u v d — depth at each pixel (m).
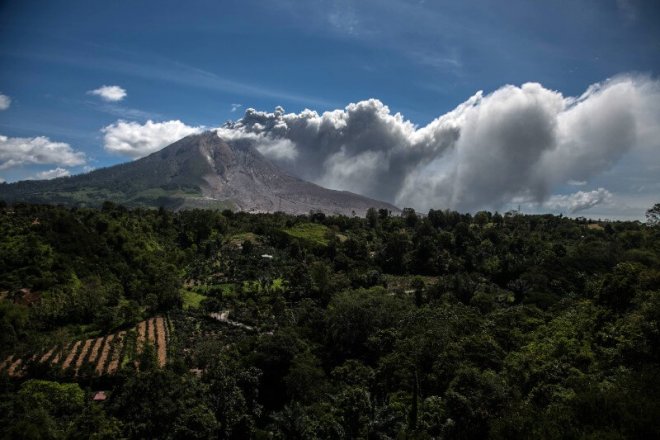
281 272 146.25
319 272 130.62
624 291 64.31
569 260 124.25
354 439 46.16
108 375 81.94
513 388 48.97
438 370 57.19
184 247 175.25
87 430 61.41
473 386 47.00
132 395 65.62
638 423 33.31
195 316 113.62
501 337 69.50
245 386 66.81
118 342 97.75
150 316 112.94
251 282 135.62
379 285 126.75
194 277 145.38
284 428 50.53
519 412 40.06
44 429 60.00
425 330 70.69
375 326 81.38
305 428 50.12
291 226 198.12
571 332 62.59
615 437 32.38
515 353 59.84
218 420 58.12
